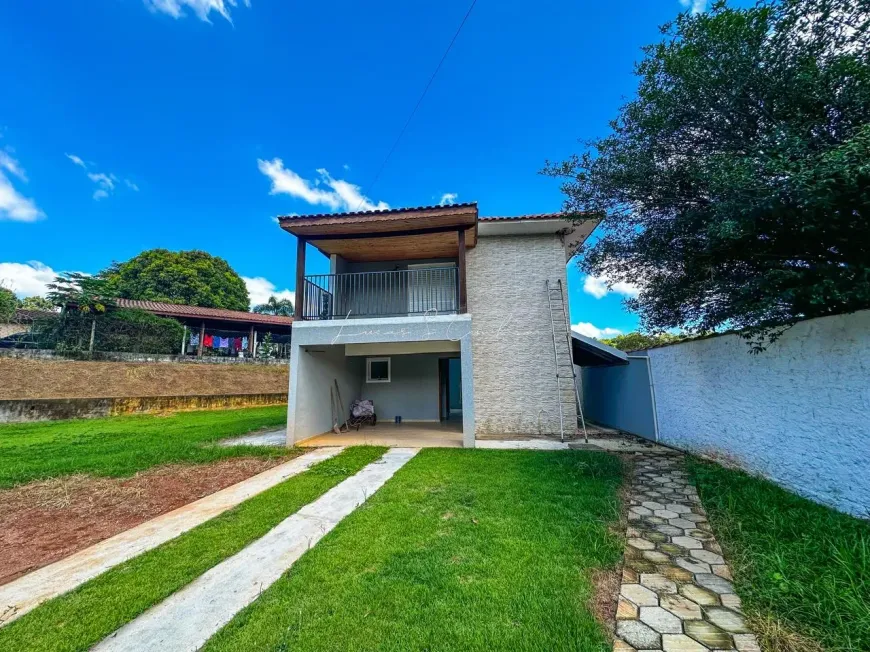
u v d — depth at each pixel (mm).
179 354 19047
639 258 5652
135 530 4078
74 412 12703
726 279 4668
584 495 4594
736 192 3557
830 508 3887
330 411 10000
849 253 3715
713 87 4031
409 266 10945
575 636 2180
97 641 2270
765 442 4926
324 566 3059
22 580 3072
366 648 2125
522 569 2926
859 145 2764
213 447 8156
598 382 11844
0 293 19344
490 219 9391
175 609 2588
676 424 7324
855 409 3676
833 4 3301
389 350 9336
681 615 2385
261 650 2135
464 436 7754
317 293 9352
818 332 4102
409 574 2900
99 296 16906
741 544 3266
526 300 10078
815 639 2115
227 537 3719
